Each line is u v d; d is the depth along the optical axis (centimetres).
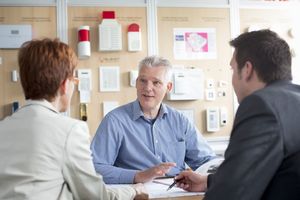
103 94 261
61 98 105
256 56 93
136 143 176
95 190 100
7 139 93
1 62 249
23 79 101
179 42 274
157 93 179
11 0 251
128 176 150
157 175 146
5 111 249
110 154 170
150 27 269
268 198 83
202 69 277
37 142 92
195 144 189
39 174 90
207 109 277
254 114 82
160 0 272
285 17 290
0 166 90
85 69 258
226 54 282
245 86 96
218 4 282
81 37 252
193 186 128
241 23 285
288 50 94
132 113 182
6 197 88
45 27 255
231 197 78
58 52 101
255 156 78
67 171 95
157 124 184
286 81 92
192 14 277
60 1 256
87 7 260
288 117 81
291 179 81
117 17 264
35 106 98
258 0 288
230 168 80
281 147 80
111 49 258
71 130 97
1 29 248
